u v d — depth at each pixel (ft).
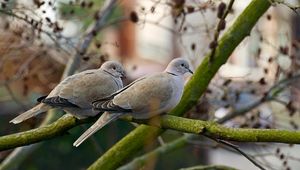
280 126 41.88
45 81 44.19
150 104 26.68
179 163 67.56
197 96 32.14
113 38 81.00
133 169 37.35
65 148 65.31
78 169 64.54
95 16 40.68
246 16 31.96
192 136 40.27
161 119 25.94
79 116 27.53
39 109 27.22
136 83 27.45
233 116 39.88
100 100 26.45
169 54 71.26
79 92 27.35
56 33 39.29
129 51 82.12
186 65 29.22
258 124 38.63
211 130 24.67
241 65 64.34
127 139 31.96
